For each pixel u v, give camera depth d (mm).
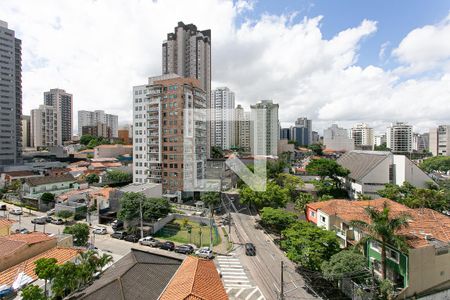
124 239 39531
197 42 88688
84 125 188625
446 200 43375
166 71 93250
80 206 49312
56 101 153625
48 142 131250
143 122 69875
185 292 16234
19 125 95625
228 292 25828
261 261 32594
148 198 45906
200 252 33938
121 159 104688
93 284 19656
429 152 129875
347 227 31594
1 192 64062
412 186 50156
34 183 59594
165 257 23406
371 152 71500
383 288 22203
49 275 19375
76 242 34375
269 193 46969
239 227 44781
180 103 59781
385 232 22859
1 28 88312
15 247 24969
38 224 45656
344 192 62938
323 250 26281
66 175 69000
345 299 24391
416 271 22656
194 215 49344
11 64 90688
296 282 27609
